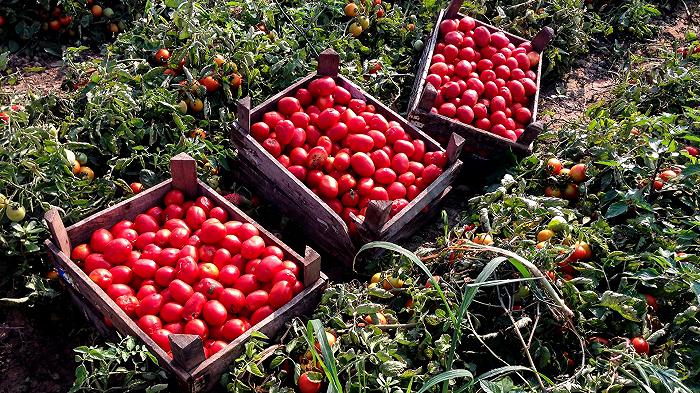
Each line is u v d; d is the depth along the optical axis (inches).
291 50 87.7
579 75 104.2
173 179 66.2
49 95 77.1
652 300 64.9
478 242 67.5
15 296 65.7
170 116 78.2
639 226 69.5
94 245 61.8
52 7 93.0
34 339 64.6
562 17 102.0
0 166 66.4
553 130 92.5
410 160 73.9
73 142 70.6
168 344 56.2
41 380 62.3
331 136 72.5
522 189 73.2
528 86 85.9
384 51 95.7
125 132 73.6
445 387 51.2
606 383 56.5
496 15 105.1
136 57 84.0
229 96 80.3
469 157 81.7
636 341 60.2
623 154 78.5
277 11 93.6
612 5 114.5
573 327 58.4
